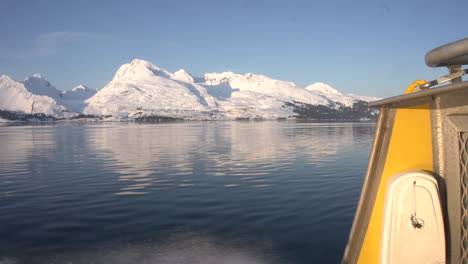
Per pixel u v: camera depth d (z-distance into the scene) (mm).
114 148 34156
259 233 8047
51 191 13953
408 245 2881
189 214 9930
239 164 20859
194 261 6469
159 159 24219
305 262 6309
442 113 2906
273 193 12570
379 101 3143
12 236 8266
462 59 2771
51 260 6734
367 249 3238
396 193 2898
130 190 13789
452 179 2857
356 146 32312
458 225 2834
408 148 3086
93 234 8281
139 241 7684
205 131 70812
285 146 33312
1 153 30547
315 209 10141
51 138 53250
